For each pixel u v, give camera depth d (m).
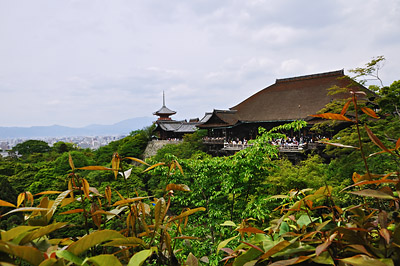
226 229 8.79
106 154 56.09
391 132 15.28
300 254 1.31
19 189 29.33
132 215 1.63
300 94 49.16
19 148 72.88
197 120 75.75
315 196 1.59
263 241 1.40
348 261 1.12
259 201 8.82
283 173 12.86
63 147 67.12
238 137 47.22
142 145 63.09
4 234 1.11
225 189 9.81
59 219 14.58
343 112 1.47
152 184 24.70
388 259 1.11
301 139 30.62
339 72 48.91
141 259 1.22
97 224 1.51
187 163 10.07
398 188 1.36
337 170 16.52
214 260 6.90
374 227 1.37
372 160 14.91
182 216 1.61
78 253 1.20
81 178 1.54
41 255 1.07
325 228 1.52
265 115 47.44
